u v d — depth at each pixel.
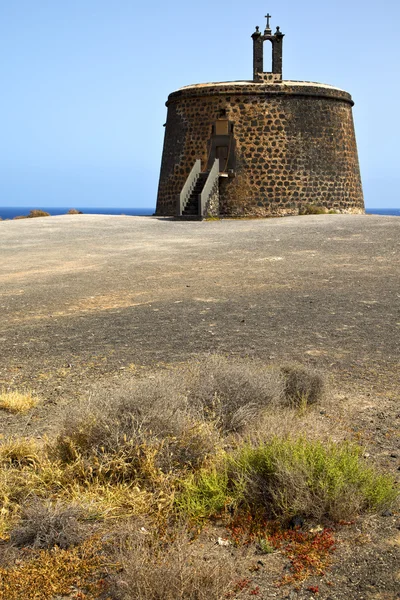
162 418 4.66
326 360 7.68
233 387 5.49
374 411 5.93
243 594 3.38
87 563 3.64
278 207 34.91
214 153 35.28
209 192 32.69
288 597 3.34
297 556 3.70
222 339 8.88
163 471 4.46
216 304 11.57
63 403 6.32
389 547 3.74
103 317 10.90
